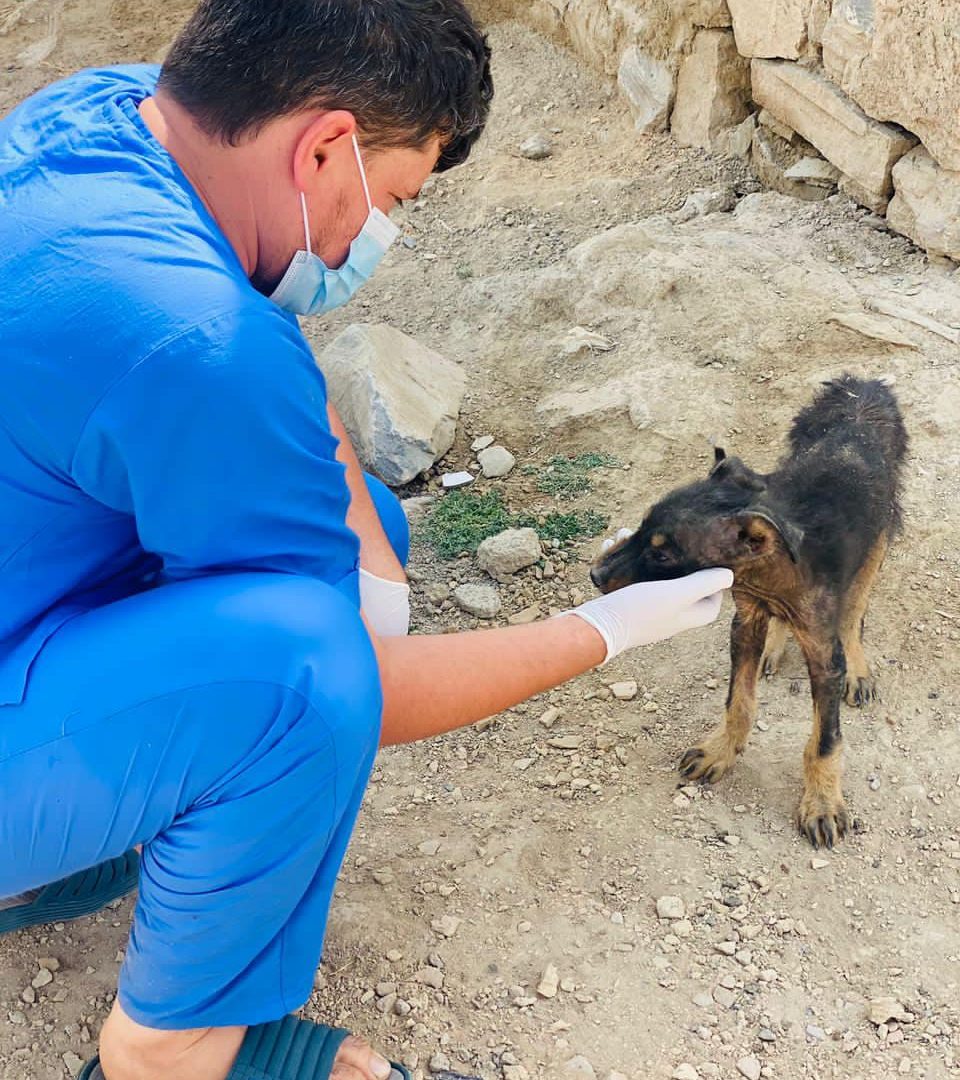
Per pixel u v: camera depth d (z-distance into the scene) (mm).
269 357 807
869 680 1389
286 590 853
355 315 2164
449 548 1662
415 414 1804
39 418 782
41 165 835
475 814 1274
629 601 1076
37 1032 1054
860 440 1372
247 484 818
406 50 842
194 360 774
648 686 1436
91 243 788
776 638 1436
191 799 852
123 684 823
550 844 1229
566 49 2775
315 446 854
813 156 2285
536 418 1871
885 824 1245
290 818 855
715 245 2121
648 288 2000
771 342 1897
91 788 834
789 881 1188
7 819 844
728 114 2416
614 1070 1017
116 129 848
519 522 1690
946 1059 1024
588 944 1124
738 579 1217
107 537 875
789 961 1112
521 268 2223
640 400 1819
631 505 1686
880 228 2145
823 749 1225
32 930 1140
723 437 1764
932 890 1175
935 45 1906
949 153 1965
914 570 1532
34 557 850
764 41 2246
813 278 2010
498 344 2029
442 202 2439
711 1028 1053
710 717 1384
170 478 799
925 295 1975
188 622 836
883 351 1860
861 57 2051
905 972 1101
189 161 862
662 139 2506
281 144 853
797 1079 1014
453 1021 1059
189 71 834
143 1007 902
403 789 1315
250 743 834
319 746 840
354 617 881
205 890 860
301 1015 1064
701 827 1248
